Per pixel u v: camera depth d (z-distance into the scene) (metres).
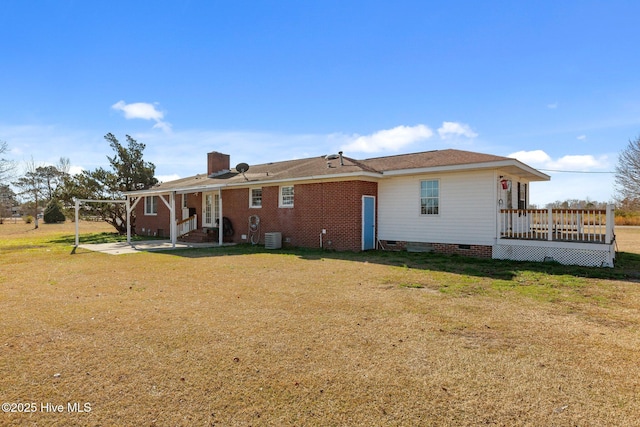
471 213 12.10
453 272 9.11
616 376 3.46
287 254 13.12
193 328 4.89
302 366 3.69
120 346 4.25
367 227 14.16
